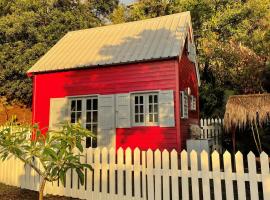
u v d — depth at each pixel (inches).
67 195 279.0
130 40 543.2
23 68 887.1
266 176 195.2
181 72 506.6
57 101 525.0
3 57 887.1
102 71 498.9
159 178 234.1
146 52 474.0
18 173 317.7
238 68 807.1
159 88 453.1
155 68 459.5
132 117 469.7
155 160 237.3
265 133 430.6
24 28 919.7
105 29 634.2
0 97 952.9
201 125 631.8
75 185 275.4
